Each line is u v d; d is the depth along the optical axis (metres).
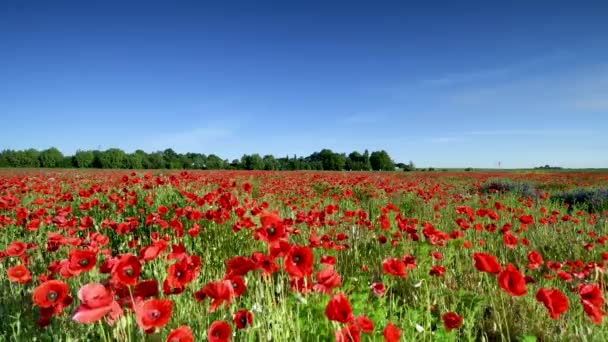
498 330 3.66
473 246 6.00
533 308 3.90
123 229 5.20
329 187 14.38
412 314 3.23
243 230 5.75
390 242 5.83
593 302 2.65
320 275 2.66
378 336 2.82
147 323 1.98
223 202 6.12
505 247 6.03
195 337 2.77
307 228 6.69
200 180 12.06
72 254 2.47
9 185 10.44
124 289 2.19
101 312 1.89
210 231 6.14
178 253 3.14
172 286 2.52
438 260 5.19
